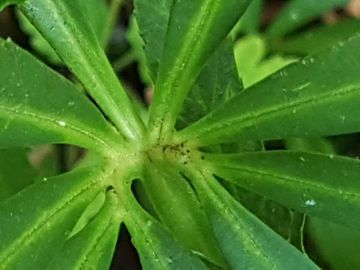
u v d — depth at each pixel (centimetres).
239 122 13
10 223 12
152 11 15
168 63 14
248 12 27
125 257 26
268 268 13
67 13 13
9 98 12
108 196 13
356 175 13
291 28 27
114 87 14
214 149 15
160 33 15
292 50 27
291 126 13
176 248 13
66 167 26
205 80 16
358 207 13
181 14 13
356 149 26
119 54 30
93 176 13
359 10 32
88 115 13
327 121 13
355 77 13
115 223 13
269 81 13
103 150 14
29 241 12
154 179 14
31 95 12
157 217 15
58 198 12
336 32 26
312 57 13
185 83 14
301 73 13
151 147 14
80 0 13
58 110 13
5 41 12
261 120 13
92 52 13
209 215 13
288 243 13
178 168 14
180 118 16
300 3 27
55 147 26
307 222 20
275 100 13
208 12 13
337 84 13
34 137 12
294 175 13
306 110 13
